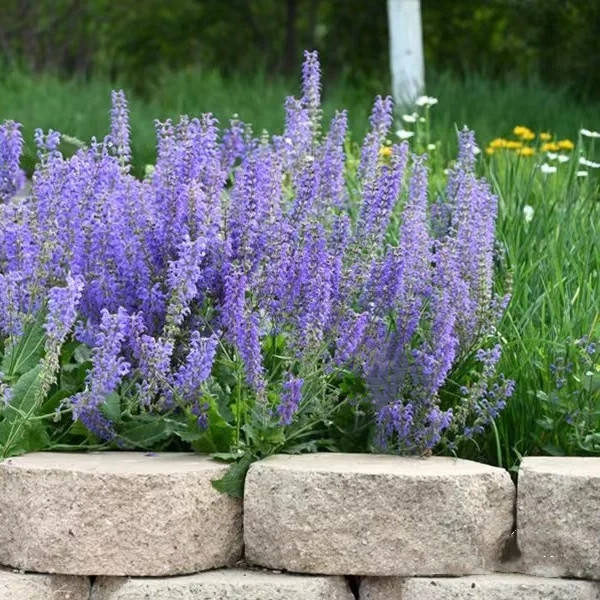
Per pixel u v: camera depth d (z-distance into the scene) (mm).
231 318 4680
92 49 26062
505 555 4539
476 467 4570
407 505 4398
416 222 5316
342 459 4695
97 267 5117
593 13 19234
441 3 23297
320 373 4930
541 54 20016
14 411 4707
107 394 4828
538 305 5652
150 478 4375
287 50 25594
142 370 4762
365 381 5047
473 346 5148
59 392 4895
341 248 5199
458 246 5324
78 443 4977
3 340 5262
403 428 4820
